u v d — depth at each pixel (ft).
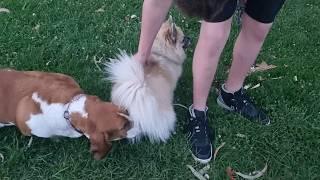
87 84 5.08
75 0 6.03
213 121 4.87
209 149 4.59
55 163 4.48
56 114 4.25
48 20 5.76
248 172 4.52
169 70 4.83
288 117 4.91
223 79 5.27
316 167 4.55
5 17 5.73
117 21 5.83
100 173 4.45
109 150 4.26
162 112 4.42
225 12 3.64
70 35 5.59
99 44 5.54
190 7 3.55
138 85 4.16
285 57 5.52
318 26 5.89
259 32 4.15
